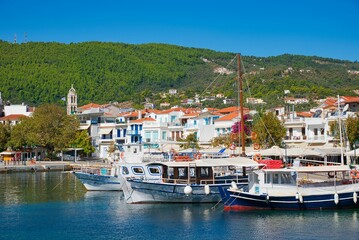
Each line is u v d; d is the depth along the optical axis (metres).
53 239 51.56
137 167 73.88
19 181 107.44
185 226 55.53
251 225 54.81
